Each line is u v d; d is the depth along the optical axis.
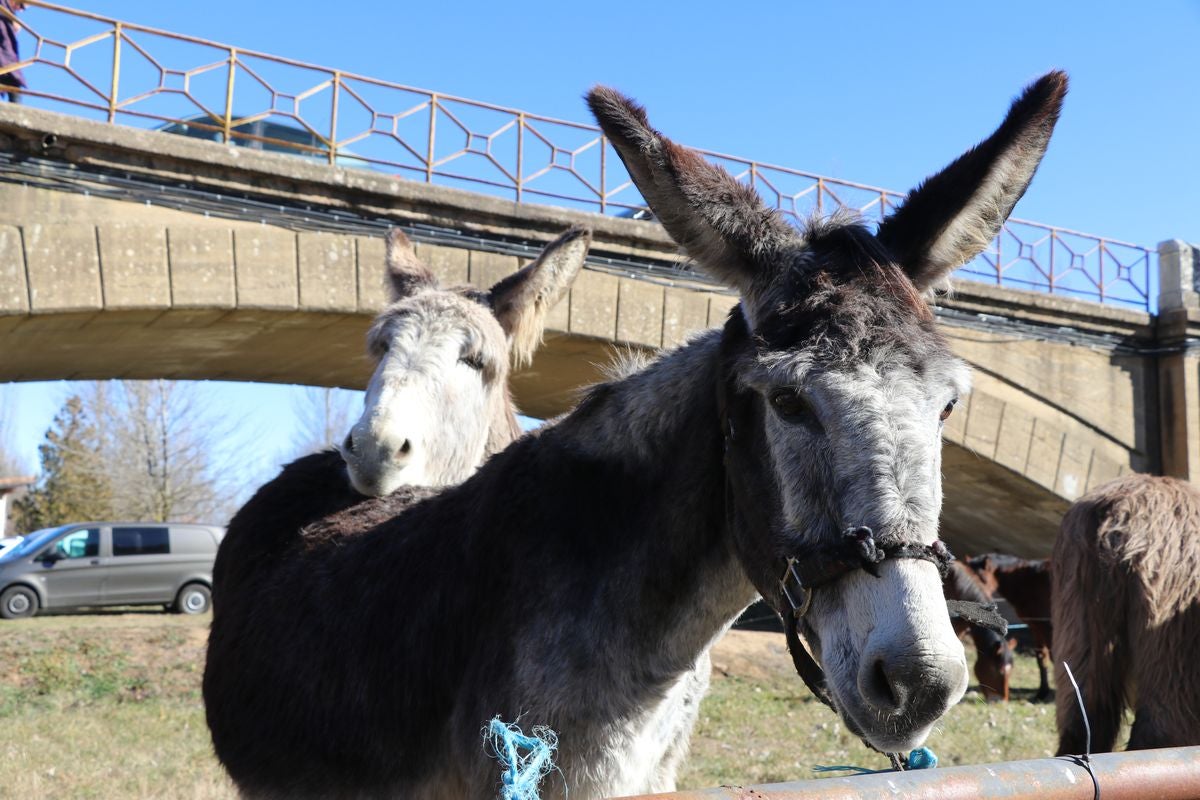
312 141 13.35
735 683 11.90
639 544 2.52
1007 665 11.91
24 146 10.57
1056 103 2.42
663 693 2.52
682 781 6.99
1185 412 17.73
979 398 16.42
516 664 2.46
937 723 2.21
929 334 2.17
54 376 14.18
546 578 2.51
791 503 2.13
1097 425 17.47
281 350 13.59
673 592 2.48
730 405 2.33
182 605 18.47
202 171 11.43
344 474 3.97
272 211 11.79
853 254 2.29
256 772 3.10
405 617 2.80
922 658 1.88
